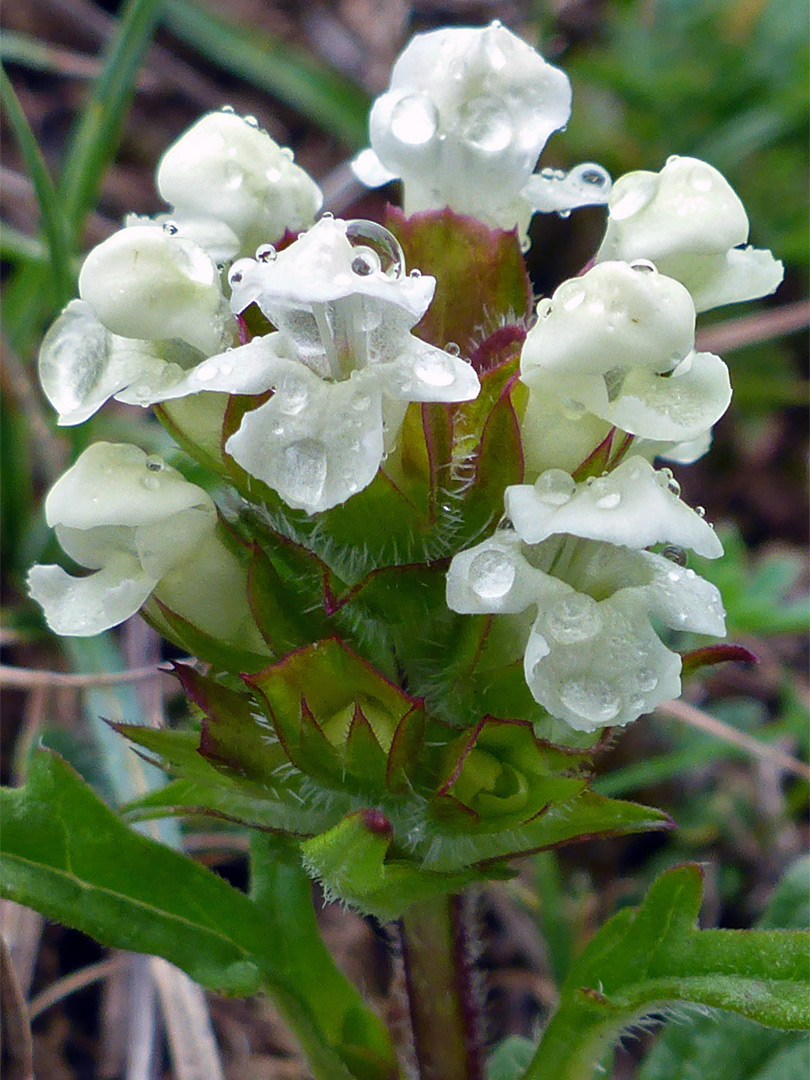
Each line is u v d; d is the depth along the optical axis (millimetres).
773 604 139
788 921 111
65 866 98
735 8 202
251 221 97
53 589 91
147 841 100
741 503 192
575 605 86
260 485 90
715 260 92
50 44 214
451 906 103
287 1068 130
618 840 147
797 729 146
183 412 92
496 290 94
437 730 91
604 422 89
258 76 194
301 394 82
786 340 196
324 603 92
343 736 90
